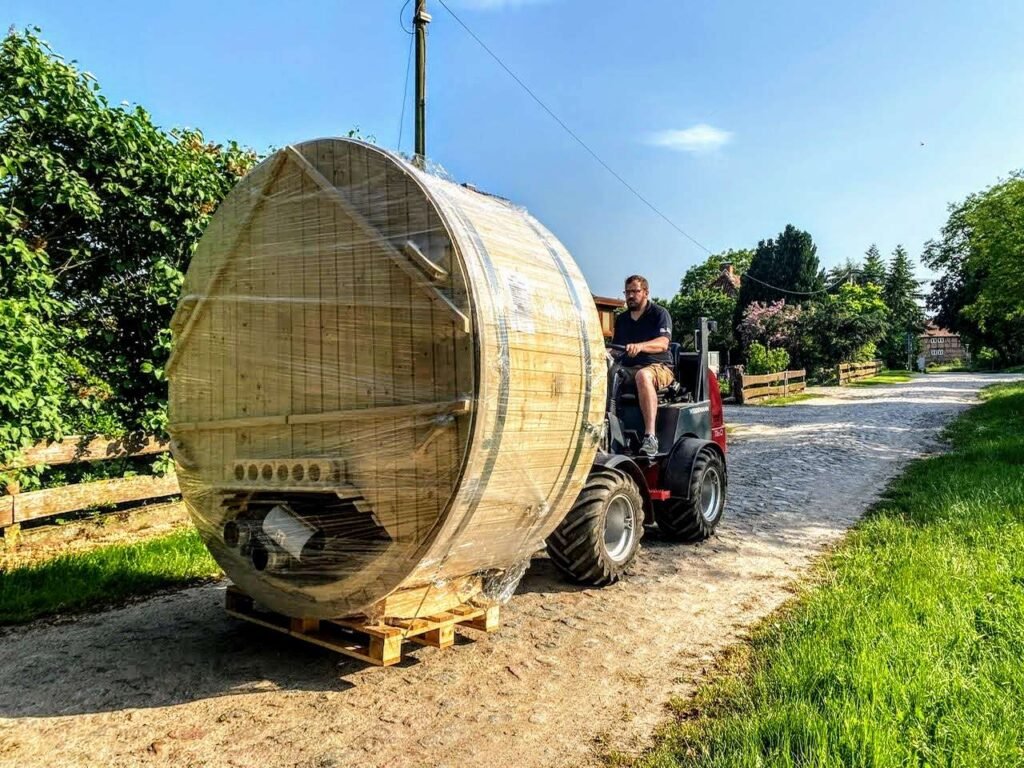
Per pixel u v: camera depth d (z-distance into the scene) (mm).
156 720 3516
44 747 3260
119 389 7691
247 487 4070
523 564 4445
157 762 3145
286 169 4035
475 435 3369
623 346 6820
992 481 8453
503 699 3740
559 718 3543
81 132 7082
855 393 29203
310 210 3912
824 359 37406
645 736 3363
